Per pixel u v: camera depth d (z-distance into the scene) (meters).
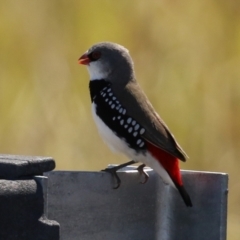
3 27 14.11
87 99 13.83
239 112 14.17
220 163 14.01
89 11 14.12
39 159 6.00
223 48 14.50
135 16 14.15
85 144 13.59
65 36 14.09
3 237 5.68
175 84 14.10
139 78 14.03
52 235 5.86
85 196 6.83
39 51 14.05
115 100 8.98
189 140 14.08
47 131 13.68
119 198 7.10
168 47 14.13
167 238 7.42
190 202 7.18
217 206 7.17
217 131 14.12
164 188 7.45
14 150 13.66
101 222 6.96
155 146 8.50
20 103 13.84
